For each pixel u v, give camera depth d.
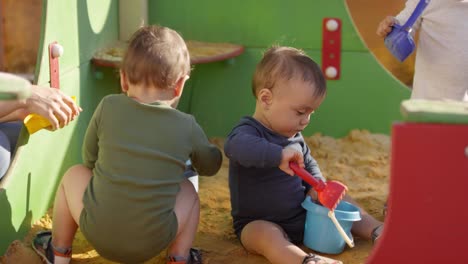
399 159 1.18
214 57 2.53
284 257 1.65
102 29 2.52
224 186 2.31
